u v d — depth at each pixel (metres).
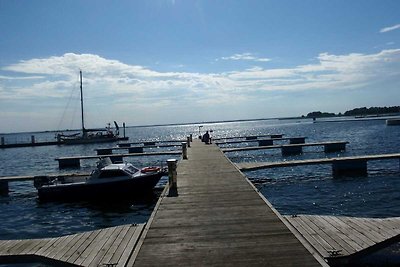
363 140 56.69
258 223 9.20
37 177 21.69
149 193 21.31
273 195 20.86
